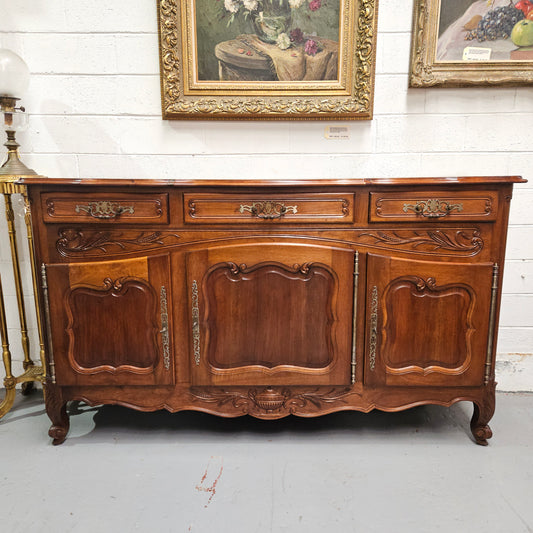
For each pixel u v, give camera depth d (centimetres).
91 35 152
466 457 128
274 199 118
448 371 126
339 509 106
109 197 118
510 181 114
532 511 106
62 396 130
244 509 106
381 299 122
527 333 169
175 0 147
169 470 121
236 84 154
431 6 146
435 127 158
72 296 123
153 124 159
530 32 147
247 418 150
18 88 138
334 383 127
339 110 154
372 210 118
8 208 146
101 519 103
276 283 122
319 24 150
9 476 119
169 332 125
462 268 120
